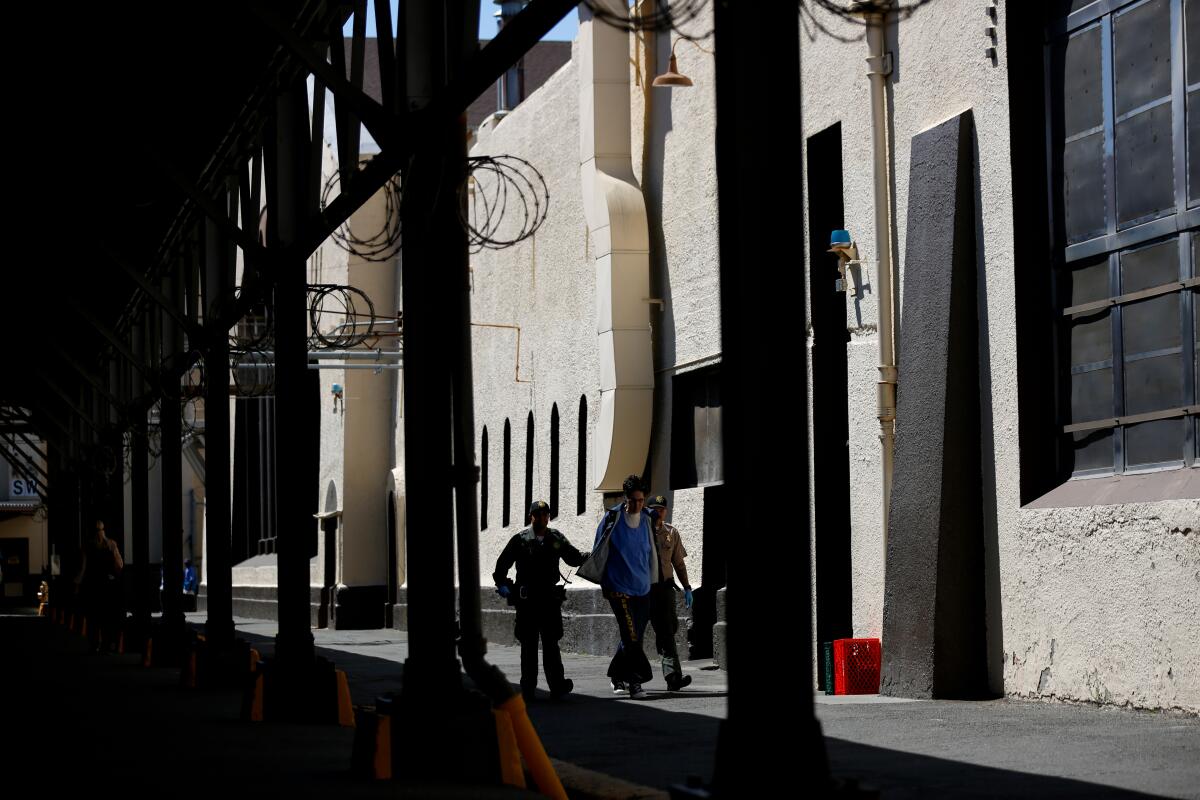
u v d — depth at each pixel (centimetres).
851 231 1497
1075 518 1176
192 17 1298
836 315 1623
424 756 916
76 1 1270
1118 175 1192
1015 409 1258
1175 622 1068
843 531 1606
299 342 1338
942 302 1309
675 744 1045
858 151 1488
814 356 1616
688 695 1440
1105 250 1205
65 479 4156
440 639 934
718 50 577
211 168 1764
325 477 3712
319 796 855
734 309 561
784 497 546
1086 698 1161
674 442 1994
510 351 2711
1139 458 1166
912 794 768
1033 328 1263
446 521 944
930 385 1312
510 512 2700
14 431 4575
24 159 1738
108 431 3120
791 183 552
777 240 548
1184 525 1059
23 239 2112
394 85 988
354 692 1603
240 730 1255
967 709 1180
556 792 870
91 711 1455
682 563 1477
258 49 1373
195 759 1055
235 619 4362
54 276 2419
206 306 1833
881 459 1433
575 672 1839
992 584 1277
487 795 855
